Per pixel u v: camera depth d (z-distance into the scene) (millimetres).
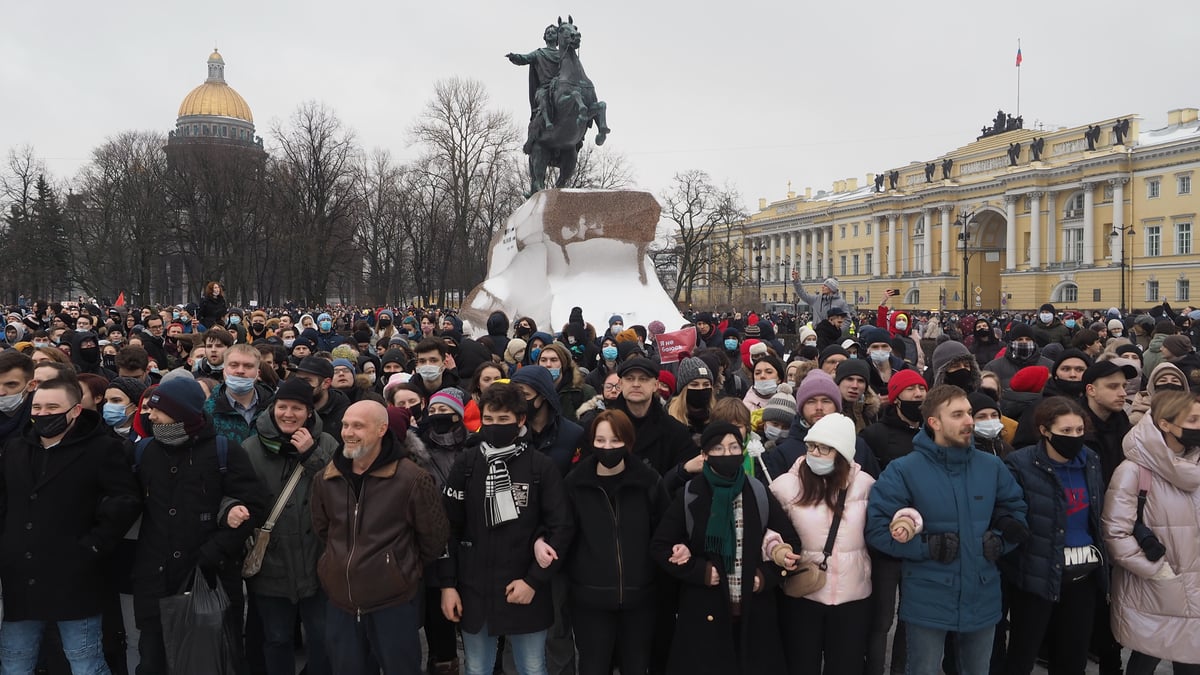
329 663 4758
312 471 4727
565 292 14945
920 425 5363
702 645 4227
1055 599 4422
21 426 4727
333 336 12539
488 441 4445
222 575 4516
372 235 61219
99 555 4402
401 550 4211
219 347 6957
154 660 4402
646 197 15359
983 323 11320
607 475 4375
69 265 60188
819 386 4969
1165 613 4414
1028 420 5469
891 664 5324
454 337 11352
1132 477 4516
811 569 4320
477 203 52000
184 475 4402
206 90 108188
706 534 4172
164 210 56844
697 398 5578
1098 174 71938
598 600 4312
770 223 115250
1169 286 67375
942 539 4246
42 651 4941
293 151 51438
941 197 86000
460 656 5570
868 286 96625
